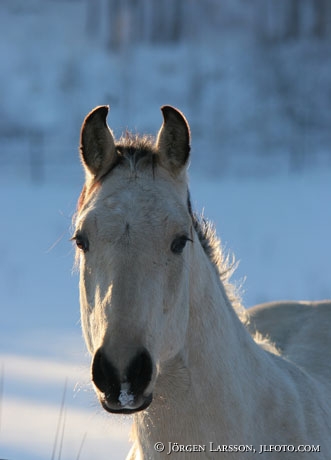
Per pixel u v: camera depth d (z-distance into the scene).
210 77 55.19
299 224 24.31
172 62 57.81
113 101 53.75
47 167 45.38
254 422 4.45
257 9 64.12
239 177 40.62
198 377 4.25
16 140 50.50
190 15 63.97
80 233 4.08
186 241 4.09
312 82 53.72
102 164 4.29
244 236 21.89
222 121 50.44
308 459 4.59
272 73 55.06
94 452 7.23
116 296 3.84
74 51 60.66
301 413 4.73
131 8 64.56
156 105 52.66
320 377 5.58
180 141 4.26
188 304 4.22
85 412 8.61
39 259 19.73
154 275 3.93
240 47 60.00
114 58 59.19
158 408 4.27
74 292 15.87
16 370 10.05
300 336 6.41
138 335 3.80
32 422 8.19
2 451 7.29
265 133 49.25
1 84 56.41
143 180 4.16
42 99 54.69
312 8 63.84
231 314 4.65
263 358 4.75
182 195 4.30
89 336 4.18
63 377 9.80
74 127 51.91
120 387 3.72
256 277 16.41
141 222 3.98
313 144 47.84
